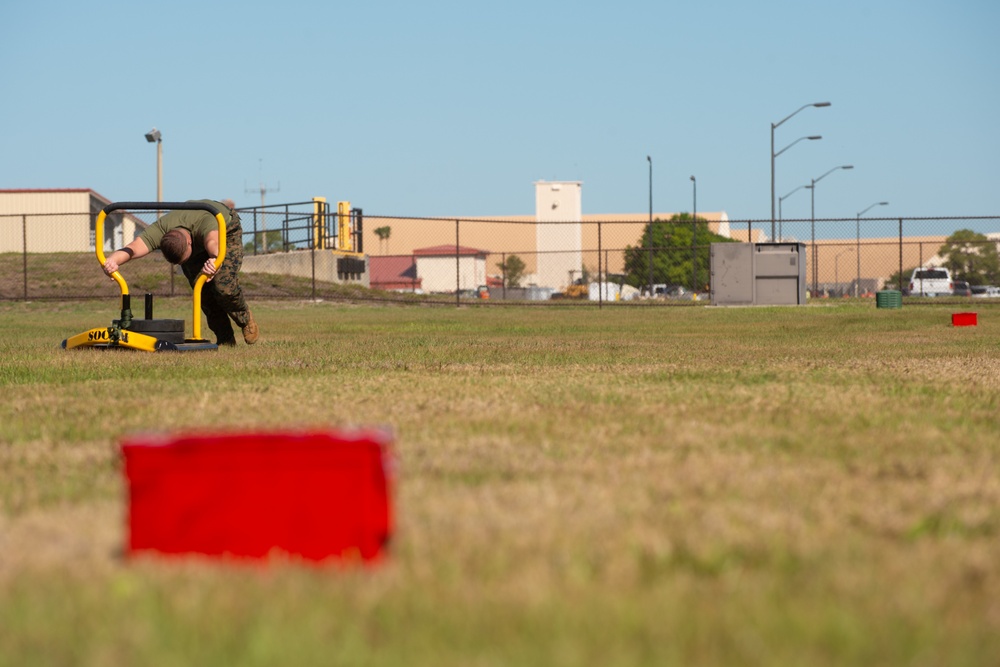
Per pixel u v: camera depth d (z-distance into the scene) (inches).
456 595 311.7
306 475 341.7
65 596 315.0
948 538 387.2
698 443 613.6
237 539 346.6
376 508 349.7
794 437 634.2
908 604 304.8
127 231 7519.7
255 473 343.6
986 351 1498.5
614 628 285.3
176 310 3831.2
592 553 361.4
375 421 711.1
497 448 595.2
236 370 1139.9
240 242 1553.9
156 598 307.6
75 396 892.0
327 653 267.7
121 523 412.8
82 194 6845.5
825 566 347.3
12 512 444.1
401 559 352.5
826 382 1003.3
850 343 1726.1
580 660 260.7
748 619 292.5
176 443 344.8
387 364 1234.0
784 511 429.1
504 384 984.3
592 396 871.7
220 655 267.6
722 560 352.5
